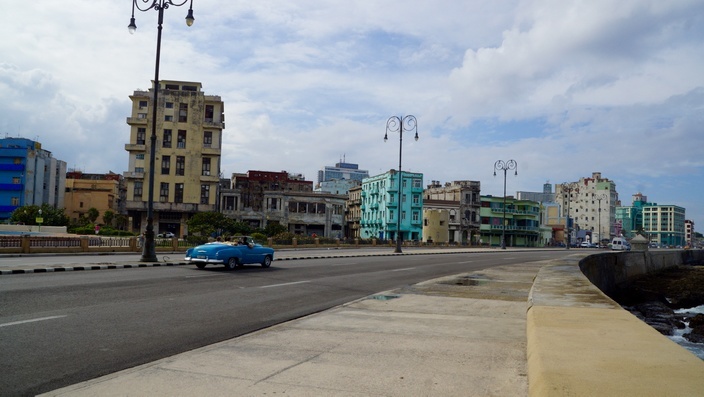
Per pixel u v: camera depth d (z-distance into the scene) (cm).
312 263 2606
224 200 7588
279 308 1105
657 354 461
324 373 568
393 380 541
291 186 8888
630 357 447
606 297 978
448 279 1856
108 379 542
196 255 1930
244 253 2039
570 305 849
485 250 6062
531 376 438
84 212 8844
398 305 1173
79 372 574
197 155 6875
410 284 1727
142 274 1681
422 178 9150
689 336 1897
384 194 9181
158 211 6819
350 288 1551
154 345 716
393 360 633
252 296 1271
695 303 3120
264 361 624
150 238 2227
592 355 455
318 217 7912
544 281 1376
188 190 6819
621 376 380
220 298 1209
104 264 1970
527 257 4116
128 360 633
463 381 541
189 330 831
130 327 830
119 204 9731
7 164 7619
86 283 1352
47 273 1631
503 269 2389
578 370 399
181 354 662
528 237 10769
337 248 5650
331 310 1091
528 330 672
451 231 9681
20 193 7594
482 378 554
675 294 3416
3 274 1540
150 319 906
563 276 1578
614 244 8212
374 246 6419
